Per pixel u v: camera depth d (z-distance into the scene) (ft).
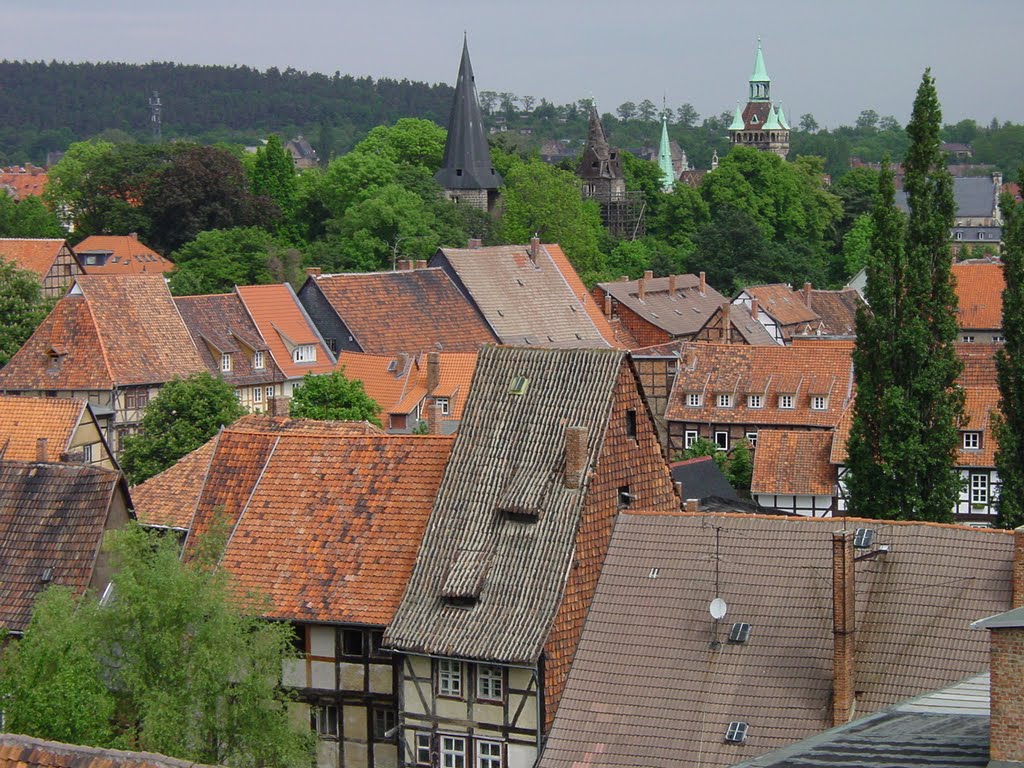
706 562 204.54
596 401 219.00
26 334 481.46
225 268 629.51
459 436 223.10
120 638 189.06
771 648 193.88
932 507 276.62
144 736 180.86
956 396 279.90
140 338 463.01
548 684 202.49
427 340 523.70
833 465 387.96
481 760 207.00
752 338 634.43
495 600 208.13
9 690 180.55
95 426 325.83
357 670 215.10
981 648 185.26
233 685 193.88
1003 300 286.05
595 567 212.43
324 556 222.48
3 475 238.89
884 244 280.72
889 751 119.34
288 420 298.15
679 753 188.96
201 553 212.23
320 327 515.50
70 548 229.04
